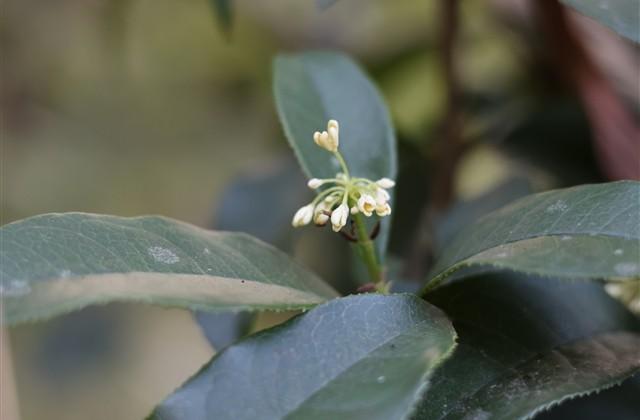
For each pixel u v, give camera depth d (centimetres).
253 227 60
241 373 39
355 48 79
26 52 92
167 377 96
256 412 39
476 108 64
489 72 76
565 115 60
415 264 59
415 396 38
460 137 61
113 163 100
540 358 42
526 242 40
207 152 99
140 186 100
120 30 81
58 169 98
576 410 44
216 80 94
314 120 49
